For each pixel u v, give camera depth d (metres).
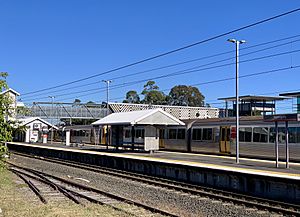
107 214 12.41
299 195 15.20
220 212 14.03
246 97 48.81
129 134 47.06
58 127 74.31
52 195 16.28
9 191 16.75
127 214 12.56
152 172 24.91
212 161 27.48
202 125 38.47
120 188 19.64
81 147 49.31
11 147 58.41
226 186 18.97
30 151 49.62
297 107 40.72
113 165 29.94
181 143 40.97
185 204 15.55
